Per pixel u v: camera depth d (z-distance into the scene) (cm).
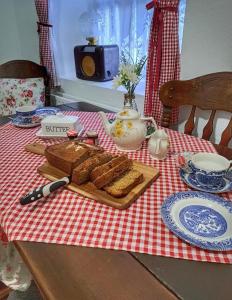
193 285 44
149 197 69
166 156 92
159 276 46
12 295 115
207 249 51
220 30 124
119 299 41
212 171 70
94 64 208
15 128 120
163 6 130
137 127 92
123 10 198
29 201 63
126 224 59
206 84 122
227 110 118
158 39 135
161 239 54
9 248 84
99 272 46
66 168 76
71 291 42
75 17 232
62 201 67
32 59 259
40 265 48
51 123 107
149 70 144
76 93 227
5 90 214
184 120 153
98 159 75
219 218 60
